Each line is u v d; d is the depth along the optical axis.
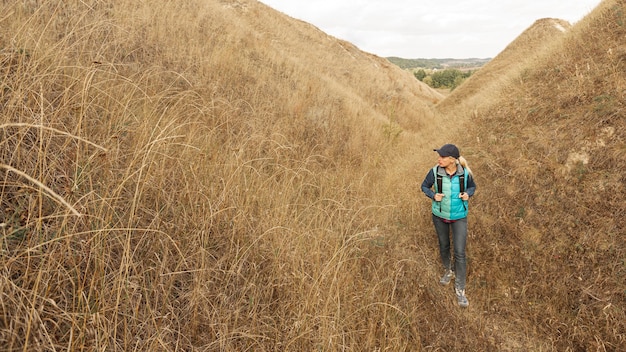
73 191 1.94
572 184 3.99
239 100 5.97
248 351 2.12
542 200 4.09
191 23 7.84
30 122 2.13
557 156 4.35
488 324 3.33
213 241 2.64
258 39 10.39
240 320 2.24
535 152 4.65
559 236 3.71
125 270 1.94
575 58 5.84
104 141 2.54
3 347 1.29
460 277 3.51
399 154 7.98
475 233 4.29
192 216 2.65
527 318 3.38
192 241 2.46
